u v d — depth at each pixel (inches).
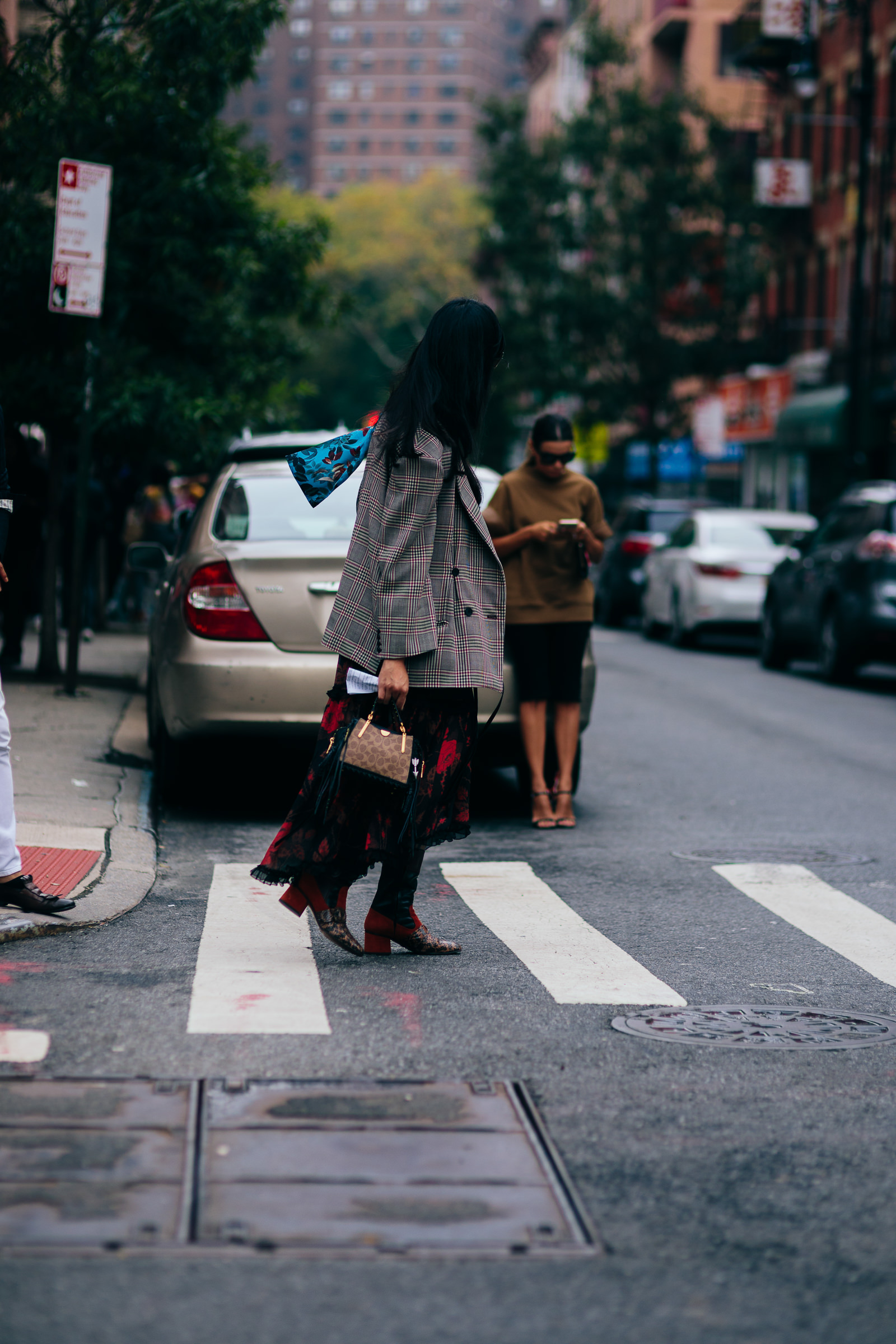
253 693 316.2
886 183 1403.8
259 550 321.4
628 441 1657.2
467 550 207.8
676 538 920.3
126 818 308.5
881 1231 133.5
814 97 1622.8
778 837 330.0
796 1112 162.1
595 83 1621.6
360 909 249.8
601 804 368.2
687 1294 120.7
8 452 516.1
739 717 551.5
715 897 269.9
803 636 722.2
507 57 7086.6
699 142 1648.6
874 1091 169.5
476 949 226.4
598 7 1626.5
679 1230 132.3
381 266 4030.5
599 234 1599.4
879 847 321.1
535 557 328.8
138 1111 152.4
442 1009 193.8
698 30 2052.2
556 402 1784.0
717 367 1606.8
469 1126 152.6
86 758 368.5
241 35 481.4
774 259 1636.3
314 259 562.3
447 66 6697.8
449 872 286.2
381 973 210.2
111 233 493.4
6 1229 126.2
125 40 486.0
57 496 499.2
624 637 976.3
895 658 671.1
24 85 474.9
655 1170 145.3
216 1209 131.0
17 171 478.0
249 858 289.0
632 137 1584.6
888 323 1365.7
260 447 366.9
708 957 227.8
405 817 207.6
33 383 479.2
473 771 401.4
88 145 486.6
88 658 609.3
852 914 259.8
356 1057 172.6
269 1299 117.1
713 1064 177.0
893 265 1406.3
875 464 1397.6
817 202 1608.0
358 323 3858.3
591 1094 165.2
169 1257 122.8
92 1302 115.6
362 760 201.9
